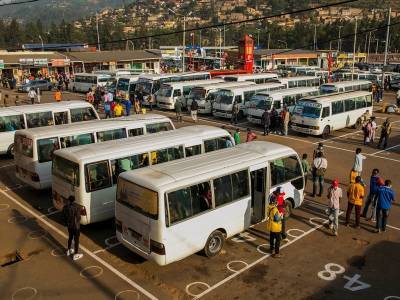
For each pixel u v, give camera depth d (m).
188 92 38.47
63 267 11.80
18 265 11.91
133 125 18.36
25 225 14.49
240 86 35.25
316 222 14.80
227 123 32.62
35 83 50.59
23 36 141.75
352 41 122.56
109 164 13.87
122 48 154.50
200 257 12.35
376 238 13.62
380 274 11.47
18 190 17.89
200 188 11.71
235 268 11.76
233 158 13.25
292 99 32.66
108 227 14.41
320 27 136.25
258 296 10.46
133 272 11.56
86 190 13.36
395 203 16.58
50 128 17.23
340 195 13.71
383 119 35.31
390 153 24.41
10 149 22.02
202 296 10.45
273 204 12.55
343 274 11.46
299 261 12.14
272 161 13.91
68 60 61.62
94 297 10.41
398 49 127.50
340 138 28.12
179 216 11.17
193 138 16.33
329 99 28.19
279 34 133.88
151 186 10.95
